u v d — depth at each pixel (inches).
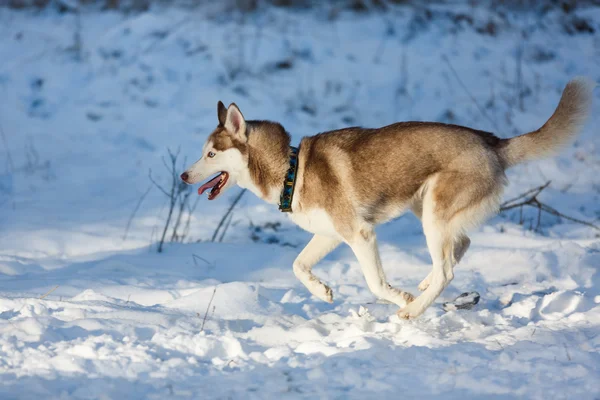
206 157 507.5
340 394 333.1
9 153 952.9
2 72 1168.8
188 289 546.9
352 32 1352.1
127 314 461.1
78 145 991.6
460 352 385.7
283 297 534.0
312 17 1425.9
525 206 812.6
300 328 446.3
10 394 328.8
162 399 327.0
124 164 936.3
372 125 1066.7
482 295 540.4
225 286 522.0
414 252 673.6
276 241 720.3
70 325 426.3
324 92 1155.9
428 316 486.9
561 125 477.1
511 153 483.5
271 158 493.4
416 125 480.7
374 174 475.5
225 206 822.5
